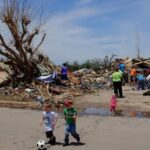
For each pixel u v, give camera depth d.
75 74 49.56
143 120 20.83
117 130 17.95
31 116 22.98
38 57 43.53
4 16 37.72
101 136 16.50
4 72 40.22
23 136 16.81
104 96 32.94
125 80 46.16
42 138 16.31
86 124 19.73
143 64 52.88
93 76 51.81
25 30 38.41
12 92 34.00
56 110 26.14
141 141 15.41
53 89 34.31
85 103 28.92
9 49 38.16
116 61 57.72
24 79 38.19
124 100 29.47
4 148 14.45
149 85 37.34
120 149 13.98
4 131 18.06
